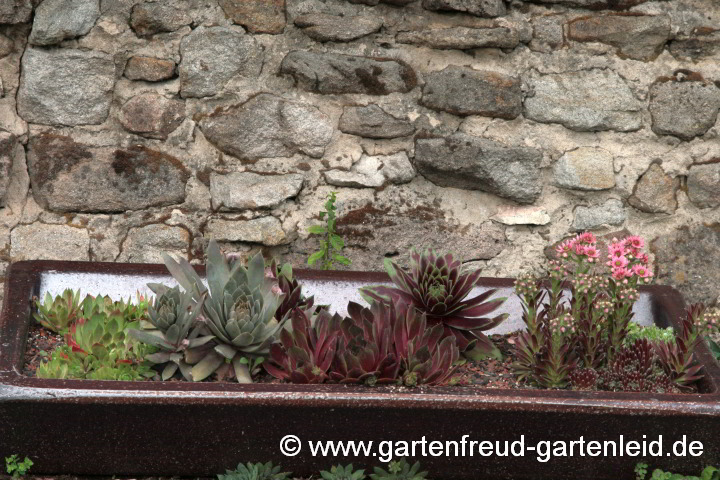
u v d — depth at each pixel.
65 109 3.41
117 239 3.52
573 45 3.50
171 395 2.53
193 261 3.56
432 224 3.59
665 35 3.49
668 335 3.06
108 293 3.26
